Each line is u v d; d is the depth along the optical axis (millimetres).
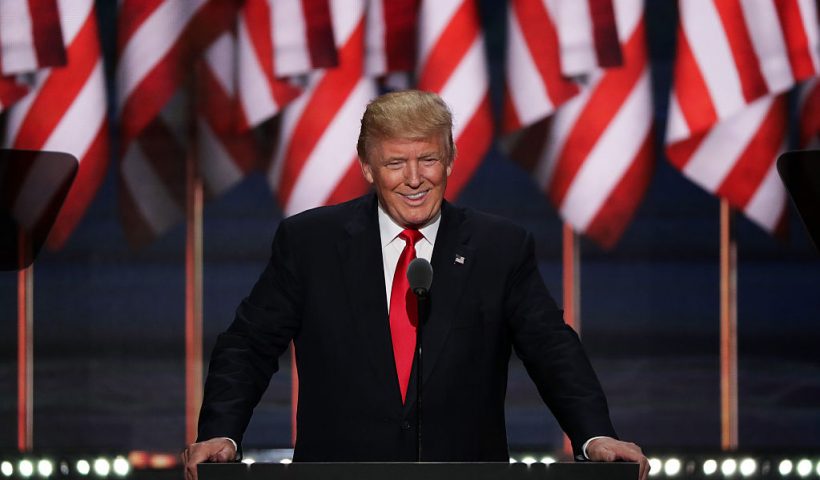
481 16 20359
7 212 15727
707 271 20594
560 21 20281
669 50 20328
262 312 8953
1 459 20516
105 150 20484
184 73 20453
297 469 6691
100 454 20656
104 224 20672
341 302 8734
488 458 8711
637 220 20500
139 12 20375
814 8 20125
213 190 20641
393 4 20328
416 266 8039
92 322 20844
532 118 20344
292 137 20422
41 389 20859
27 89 20234
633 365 20750
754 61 20156
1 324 20812
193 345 20859
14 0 20172
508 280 8914
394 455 8422
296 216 9305
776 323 20641
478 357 8680
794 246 20469
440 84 20297
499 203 20469
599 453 7660
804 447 20688
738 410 20750
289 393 20891
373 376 8531
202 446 7824
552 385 8570
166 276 20797
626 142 20359
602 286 20656
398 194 8297
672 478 20453
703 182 20406
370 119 8242
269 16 20359
